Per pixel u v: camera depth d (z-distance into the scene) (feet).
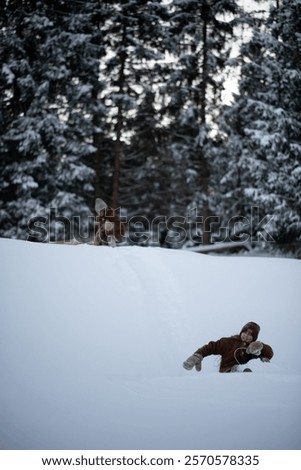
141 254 30.17
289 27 79.05
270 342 25.04
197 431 13.41
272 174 77.36
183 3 88.07
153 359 21.47
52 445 13.05
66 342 20.67
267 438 13.03
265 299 28.91
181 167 94.12
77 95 84.74
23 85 82.38
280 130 77.30
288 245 80.18
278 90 79.41
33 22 82.84
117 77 91.30
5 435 13.58
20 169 81.71
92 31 89.45
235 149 83.97
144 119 95.40
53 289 24.06
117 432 13.56
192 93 89.51
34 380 17.57
